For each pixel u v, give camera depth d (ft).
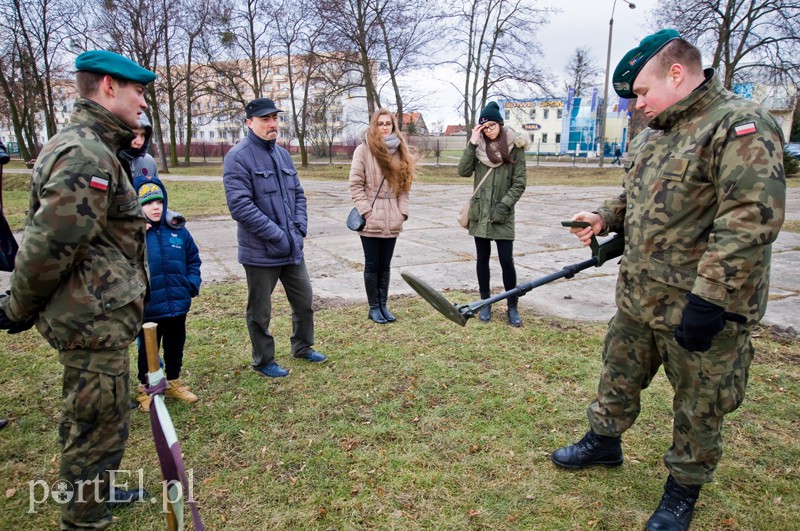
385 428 9.46
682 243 6.25
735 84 68.39
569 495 7.80
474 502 7.65
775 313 15.23
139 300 6.45
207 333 13.96
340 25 72.33
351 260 22.35
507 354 12.57
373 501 7.66
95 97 6.00
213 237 27.73
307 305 11.84
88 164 5.61
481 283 14.96
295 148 158.40
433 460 8.59
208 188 54.29
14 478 8.24
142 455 8.79
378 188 14.16
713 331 5.63
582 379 11.30
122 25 78.64
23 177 61.00
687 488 7.02
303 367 11.94
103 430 6.33
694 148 6.00
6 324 6.32
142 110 6.40
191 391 10.85
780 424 9.54
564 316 15.28
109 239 6.27
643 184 6.59
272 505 7.62
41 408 10.27
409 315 15.31
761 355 12.39
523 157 14.19
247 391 10.86
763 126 5.55
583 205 42.06
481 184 14.28
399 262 21.81
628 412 7.72
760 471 8.27
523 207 40.83
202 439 9.20
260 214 10.57
